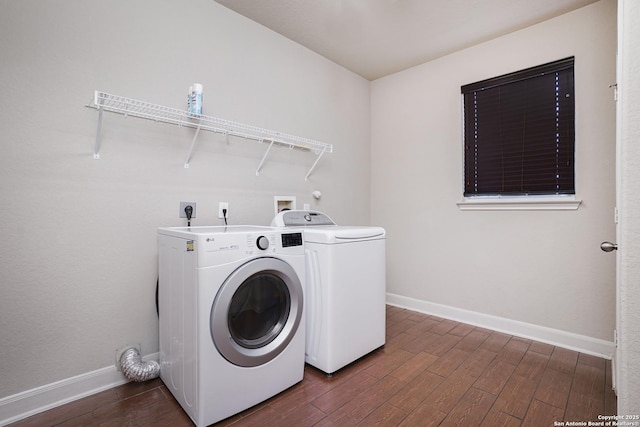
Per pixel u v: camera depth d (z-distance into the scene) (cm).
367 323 202
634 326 99
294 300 169
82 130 160
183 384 146
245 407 147
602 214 208
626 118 101
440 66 289
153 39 184
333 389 167
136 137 178
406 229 312
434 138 293
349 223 318
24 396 144
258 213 239
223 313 137
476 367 191
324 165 292
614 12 204
